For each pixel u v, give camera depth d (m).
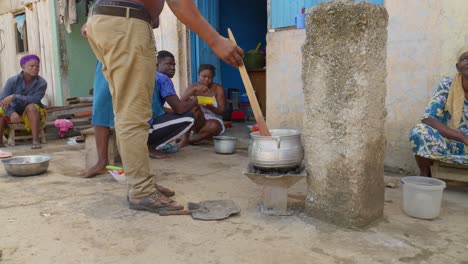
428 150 2.93
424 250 1.92
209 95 5.03
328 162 2.26
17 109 5.33
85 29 2.71
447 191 2.97
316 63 2.26
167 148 4.53
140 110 2.39
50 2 7.56
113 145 3.67
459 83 2.93
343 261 1.81
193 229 2.21
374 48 2.14
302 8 4.07
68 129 6.31
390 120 3.56
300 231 2.17
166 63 4.30
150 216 2.41
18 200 2.75
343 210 2.22
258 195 2.84
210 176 3.41
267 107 4.51
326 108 2.23
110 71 2.33
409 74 3.40
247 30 7.75
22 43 8.80
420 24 3.29
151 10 2.45
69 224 2.28
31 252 1.92
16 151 4.92
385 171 3.61
